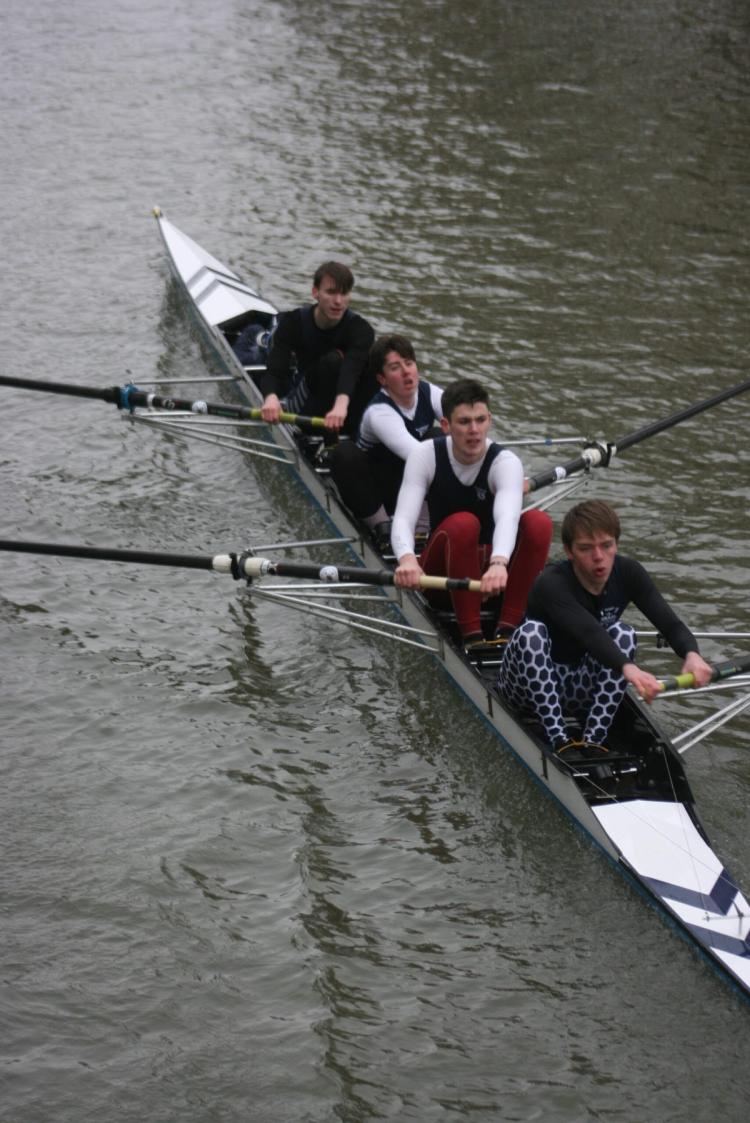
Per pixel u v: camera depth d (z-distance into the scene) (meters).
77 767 9.59
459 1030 7.39
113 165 23.34
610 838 8.28
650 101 26.67
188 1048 7.27
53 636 11.19
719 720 10.02
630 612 11.59
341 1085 7.04
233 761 9.70
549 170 23.11
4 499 13.39
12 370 16.27
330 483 12.54
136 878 8.52
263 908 8.30
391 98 27.00
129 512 13.27
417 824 9.03
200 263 18.23
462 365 16.38
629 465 14.11
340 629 11.45
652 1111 6.86
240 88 27.56
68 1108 6.88
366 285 18.67
